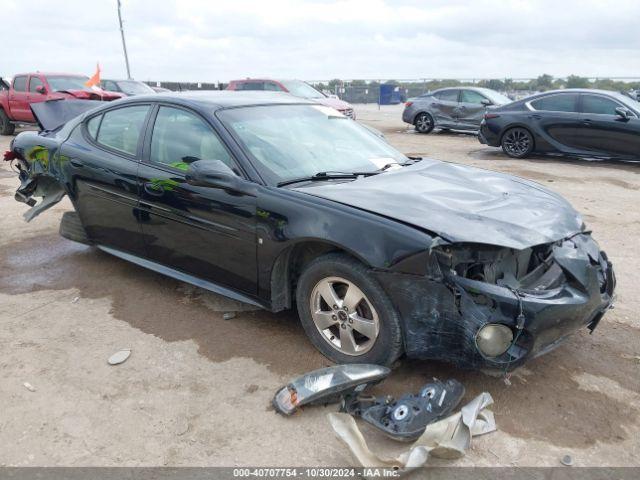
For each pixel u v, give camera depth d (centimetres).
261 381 306
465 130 1598
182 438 261
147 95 423
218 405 286
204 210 351
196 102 383
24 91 1401
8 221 627
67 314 389
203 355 333
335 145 393
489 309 264
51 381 307
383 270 278
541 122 1076
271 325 370
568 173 951
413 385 300
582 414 279
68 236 487
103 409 283
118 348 342
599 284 297
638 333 363
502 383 303
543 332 269
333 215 296
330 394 272
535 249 295
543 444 257
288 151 362
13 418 276
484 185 357
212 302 405
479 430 261
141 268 472
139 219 401
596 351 340
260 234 324
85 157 432
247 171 337
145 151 397
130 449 254
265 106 402
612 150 1012
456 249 270
